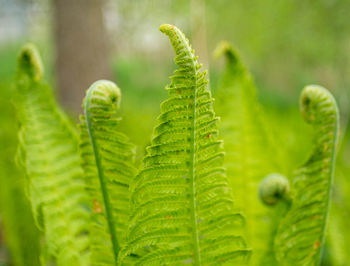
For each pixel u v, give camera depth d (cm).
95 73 247
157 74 722
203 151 53
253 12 429
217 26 476
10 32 634
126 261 56
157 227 54
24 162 61
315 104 59
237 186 71
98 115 54
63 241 62
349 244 79
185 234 54
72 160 64
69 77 244
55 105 65
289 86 701
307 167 60
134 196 53
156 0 345
